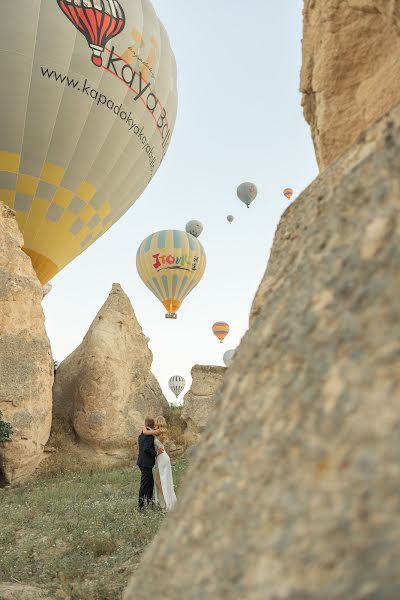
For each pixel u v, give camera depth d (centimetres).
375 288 93
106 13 2095
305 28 288
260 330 136
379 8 217
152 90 2277
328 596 70
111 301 2188
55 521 788
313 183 191
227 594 90
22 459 1605
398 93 229
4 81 1970
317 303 110
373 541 69
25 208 2145
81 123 2103
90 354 1969
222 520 104
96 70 2078
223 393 142
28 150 2066
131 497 990
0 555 612
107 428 1870
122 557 573
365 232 105
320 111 262
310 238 143
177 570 112
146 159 2395
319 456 85
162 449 825
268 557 84
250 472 103
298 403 99
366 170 121
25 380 1677
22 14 1978
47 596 467
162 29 2441
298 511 83
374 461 74
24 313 1758
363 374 85
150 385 2125
